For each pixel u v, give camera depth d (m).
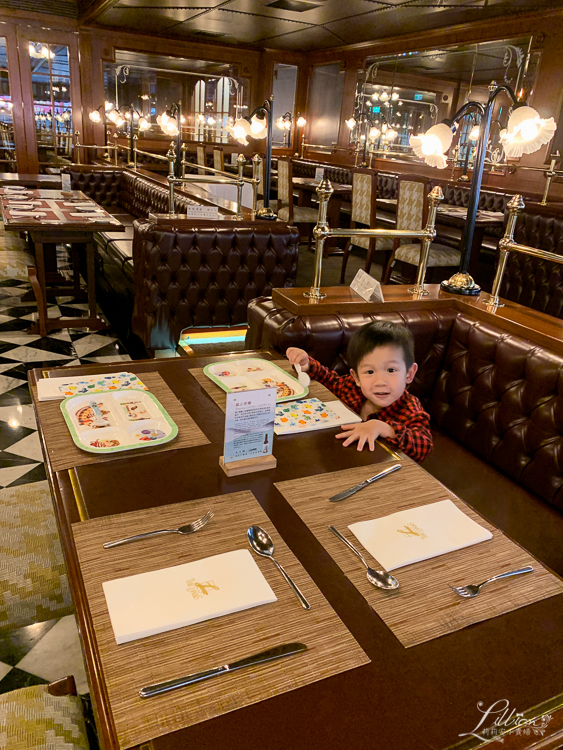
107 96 9.15
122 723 0.65
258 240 3.64
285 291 2.29
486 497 1.84
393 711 0.70
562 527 1.73
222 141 10.12
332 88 9.24
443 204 6.69
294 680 0.73
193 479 1.15
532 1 5.47
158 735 0.65
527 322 2.04
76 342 4.13
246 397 1.15
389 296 2.34
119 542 0.95
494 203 6.25
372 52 8.20
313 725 0.67
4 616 1.21
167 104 9.60
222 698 0.70
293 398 1.55
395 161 8.14
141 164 9.60
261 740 0.65
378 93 8.23
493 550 1.03
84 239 4.20
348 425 1.44
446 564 0.98
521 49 6.02
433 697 0.73
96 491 1.09
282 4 6.49
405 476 1.24
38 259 4.10
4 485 2.43
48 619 1.25
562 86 5.66
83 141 8.98
